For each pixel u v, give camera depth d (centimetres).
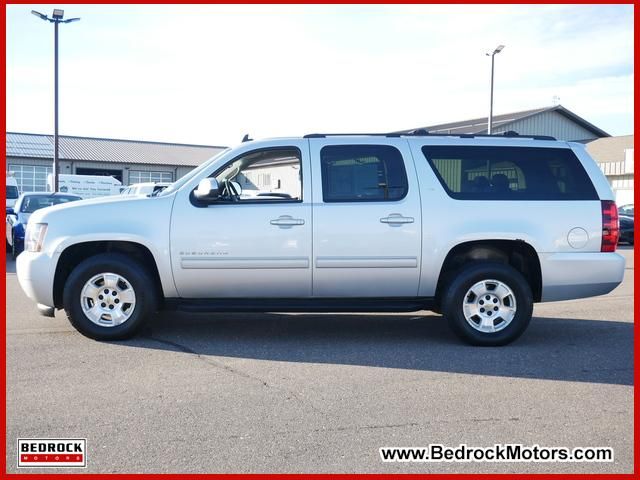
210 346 648
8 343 646
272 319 797
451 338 697
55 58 2780
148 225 644
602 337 708
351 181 661
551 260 653
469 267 653
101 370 559
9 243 1569
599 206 664
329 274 650
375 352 632
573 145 688
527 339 696
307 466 379
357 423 443
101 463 381
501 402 488
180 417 450
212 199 642
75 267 651
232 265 646
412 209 652
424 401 488
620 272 663
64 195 1670
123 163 4606
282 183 675
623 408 477
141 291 646
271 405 475
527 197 662
